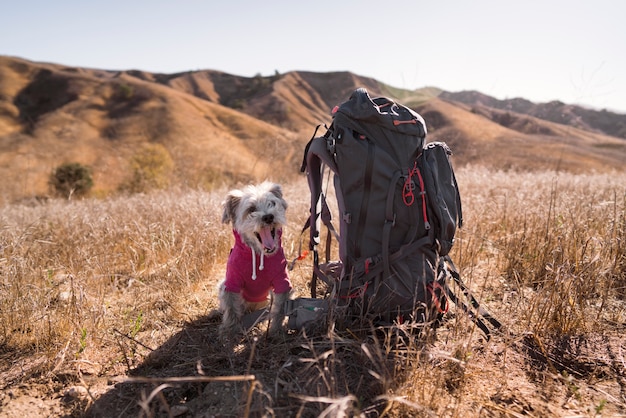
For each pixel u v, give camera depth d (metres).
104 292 1.58
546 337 1.26
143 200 3.10
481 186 3.07
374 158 1.17
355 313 1.26
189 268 1.79
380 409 0.97
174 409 1.01
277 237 1.38
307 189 3.59
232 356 1.19
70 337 1.24
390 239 1.23
